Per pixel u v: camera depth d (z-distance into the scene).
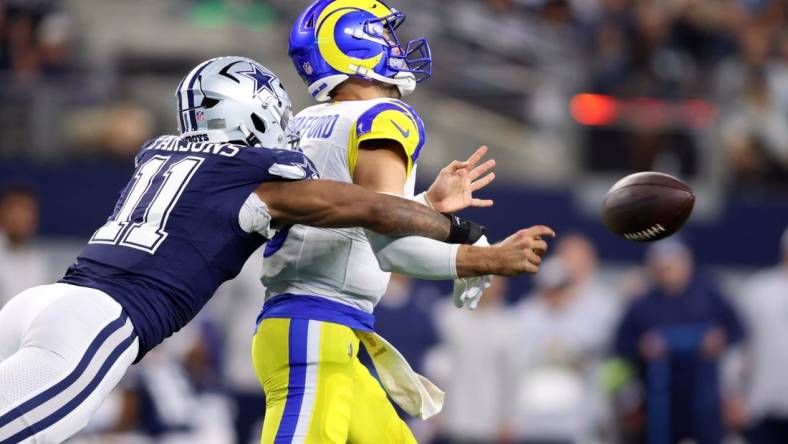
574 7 49.34
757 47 47.09
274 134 15.89
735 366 34.16
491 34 48.28
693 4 48.19
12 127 40.25
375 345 16.70
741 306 35.31
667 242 32.53
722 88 43.69
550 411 33.34
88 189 38.97
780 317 33.31
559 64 46.53
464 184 15.84
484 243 16.05
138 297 14.86
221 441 30.28
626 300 34.03
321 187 14.99
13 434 13.95
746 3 50.72
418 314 31.89
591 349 33.88
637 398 32.44
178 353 31.05
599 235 40.28
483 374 32.66
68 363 14.28
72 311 14.52
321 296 16.06
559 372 33.69
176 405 29.31
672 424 32.16
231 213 15.06
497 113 45.22
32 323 14.55
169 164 15.52
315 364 15.88
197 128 15.77
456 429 32.59
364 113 15.69
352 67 16.34
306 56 16.56
